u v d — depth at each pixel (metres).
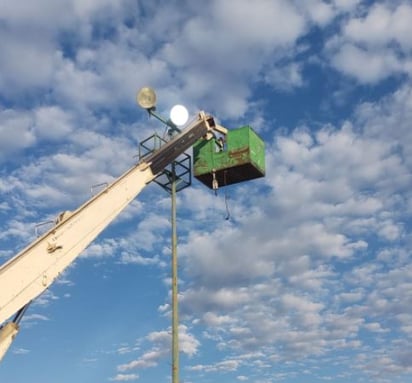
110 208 24.31
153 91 28.22
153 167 27.09
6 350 19.12
